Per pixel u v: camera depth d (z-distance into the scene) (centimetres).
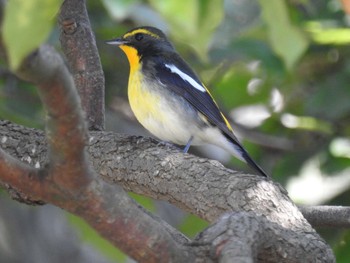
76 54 913
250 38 1230
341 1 410
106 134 845
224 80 1398
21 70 434
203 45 411
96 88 913
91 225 527
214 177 740
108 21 1257
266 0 397
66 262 1483
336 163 1207
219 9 408
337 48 1275
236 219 581
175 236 606
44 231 1486
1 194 1323
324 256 641
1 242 1448
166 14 401
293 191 1181
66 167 497
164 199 773
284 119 1321
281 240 615
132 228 524
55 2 369
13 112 1217
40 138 845
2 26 363
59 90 459
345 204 1177
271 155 1372
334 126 1284
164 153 789
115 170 804
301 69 1314
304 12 1185
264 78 1379
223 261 536
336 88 1227
